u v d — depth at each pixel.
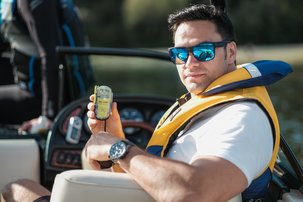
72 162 3.24
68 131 3.28
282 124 6.38
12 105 4.17
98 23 44.91
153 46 44.12
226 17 2.20
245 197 2.14
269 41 40.94
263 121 2.04
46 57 3.82
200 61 2.17
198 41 2.16
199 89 2.20
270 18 41.00
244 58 26.39
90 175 1.99
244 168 1.90
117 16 45.19
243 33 40.78
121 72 20.80
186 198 1.83
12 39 4.04
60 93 3.79
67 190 1.97
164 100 3.71
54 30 3.85
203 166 1.86
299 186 2.32
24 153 3.06
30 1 3.82
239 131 1.97
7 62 4.43
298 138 5.36
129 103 3.70
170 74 19.31
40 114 4.16
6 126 4.16
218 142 1.95
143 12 44.19
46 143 3.28
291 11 41.12
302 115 7.28
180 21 2.21
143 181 1.92
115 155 2.01
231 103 2.08
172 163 1.89
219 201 1.86
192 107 2.16
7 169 3.02
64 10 4.08
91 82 4.33
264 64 2.16
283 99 9.47
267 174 2.12
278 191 2.34
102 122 2.33
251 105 2.04
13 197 2.33
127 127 3.55
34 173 3.10
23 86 4.11
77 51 3.59
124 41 44.62
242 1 41.38
